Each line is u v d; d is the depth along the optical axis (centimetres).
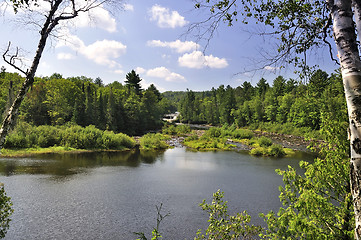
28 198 1548
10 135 3228
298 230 385
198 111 11781
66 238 1097
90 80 10950
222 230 483
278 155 3288
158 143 4175
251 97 9506
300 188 420
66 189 1759
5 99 3025
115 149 3834
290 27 345
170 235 1136
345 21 208
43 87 5991
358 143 191
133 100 7338
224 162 2872
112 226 1216
